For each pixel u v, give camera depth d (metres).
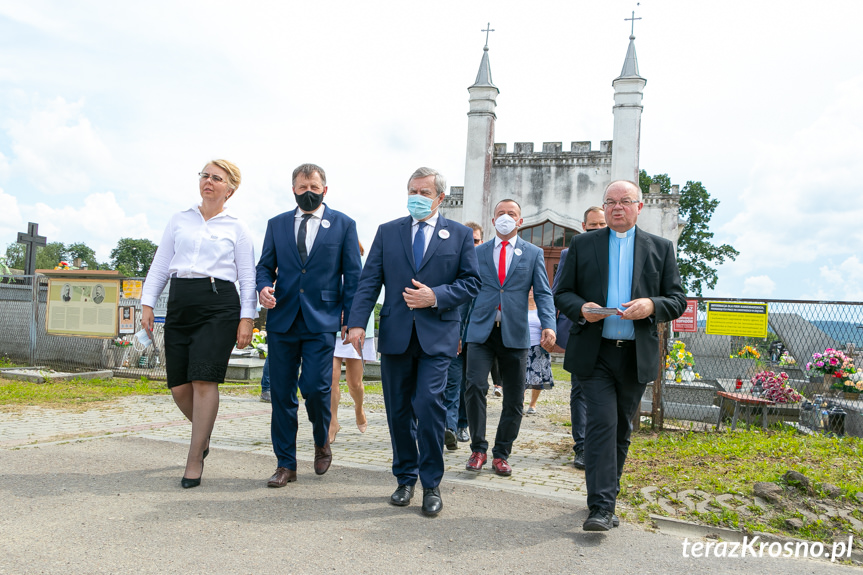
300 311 4.31
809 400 7.87
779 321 7.37
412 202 4.04
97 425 6.43
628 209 3.71
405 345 3.90
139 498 3.74
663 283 3.75
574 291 3.84
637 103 23.33
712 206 46.53
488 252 5.07
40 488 3.85
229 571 2.76
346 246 4.50
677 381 8.80
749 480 4.51
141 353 12.50
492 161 25.17
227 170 4.35
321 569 2.83
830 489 4.19
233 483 4.20
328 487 4.23
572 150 24.45
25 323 12.73
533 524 3.64
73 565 2.73
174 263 4.26
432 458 3.80
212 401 4.18
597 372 3.65
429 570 2.89
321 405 4.40
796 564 3.21
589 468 3.55
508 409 4.91
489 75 25.00
